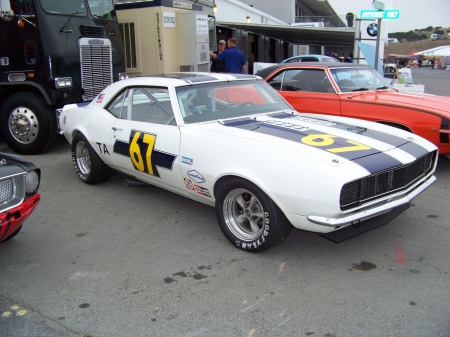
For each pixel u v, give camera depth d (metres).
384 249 3.95
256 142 3.75
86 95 7.65
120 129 4.98
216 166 3.85
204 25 10.79
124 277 3.53
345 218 3.31
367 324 2.85
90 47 7.63
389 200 3.63
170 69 10.46
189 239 4.24
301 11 40.84
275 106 5.07
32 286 3.41
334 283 3.37
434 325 2.82
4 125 7.57
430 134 5.89
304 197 3.32
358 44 13.40
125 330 2.84
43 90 7.08
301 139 3.83
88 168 5.87
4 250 4.05
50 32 6.97
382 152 3.73
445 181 6.00
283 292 3.26
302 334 2.76
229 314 3.00
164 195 5.55
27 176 3.54
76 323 2.93
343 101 6.73
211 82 4.82
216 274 3.55
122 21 10.44
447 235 4.22
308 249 3.97
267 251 3.95
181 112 4.38
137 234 4.38
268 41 24.55
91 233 4.42
